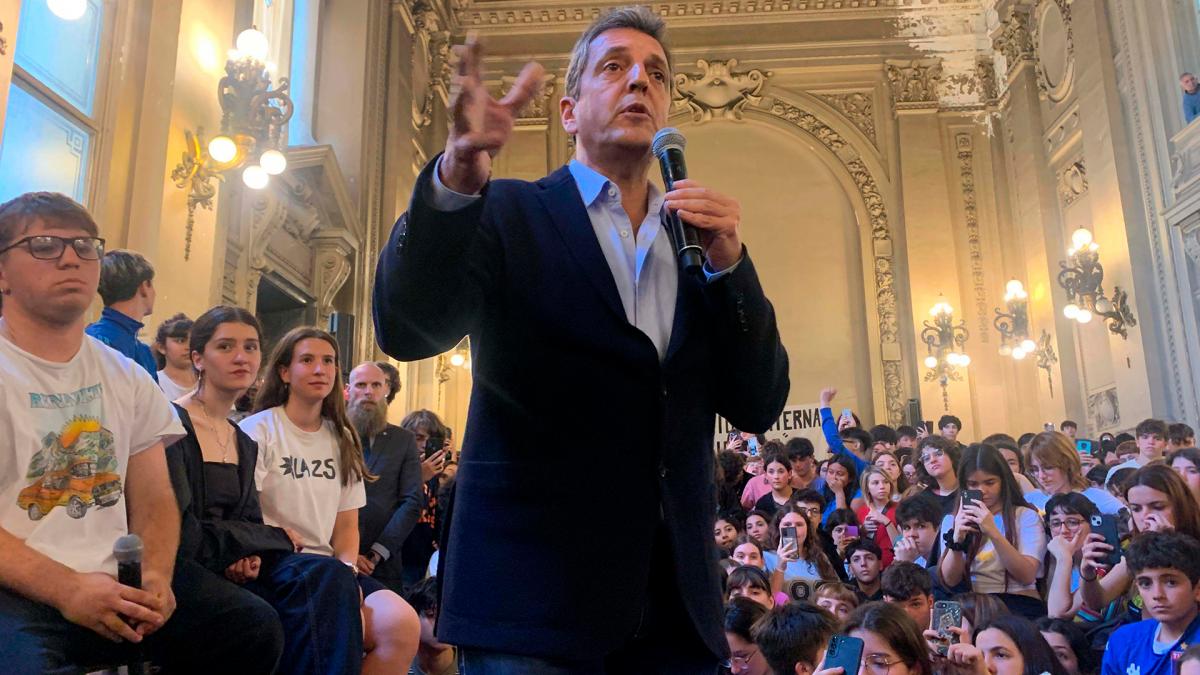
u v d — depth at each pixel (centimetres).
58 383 210
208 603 228
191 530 246
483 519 125
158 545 221
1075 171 1219
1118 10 1064
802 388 1387
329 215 961
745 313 136
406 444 425
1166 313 977
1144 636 294
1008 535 388
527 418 126
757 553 423
